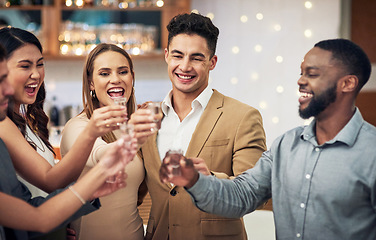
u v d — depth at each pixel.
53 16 5.26
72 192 1.43
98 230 1.97
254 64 5.46
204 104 2.04
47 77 5.56
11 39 1.82
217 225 1.95
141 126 1.52
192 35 1.96
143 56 5.18
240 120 2.00
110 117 1.58
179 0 5.30
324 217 1.47
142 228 2.09
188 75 1.98
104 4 5.25
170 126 2.08
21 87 1.83
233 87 5.50
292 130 1.64
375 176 1.40
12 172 1.52
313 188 1.50
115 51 2.08
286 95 5.44
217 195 1.60
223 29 5.45
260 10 5.39
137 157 2.04
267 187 1.69
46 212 1.40
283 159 1.61
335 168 1.47
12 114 1.81
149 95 5.60
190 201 1.96
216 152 1.98
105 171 1.45
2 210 1.37
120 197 1.98
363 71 1.46
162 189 2.00
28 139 1.90
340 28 5.48
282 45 5.40
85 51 5.23
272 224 2.52
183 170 1.53
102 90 2.06
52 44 5.27
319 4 5.32
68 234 1.91
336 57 1.46
